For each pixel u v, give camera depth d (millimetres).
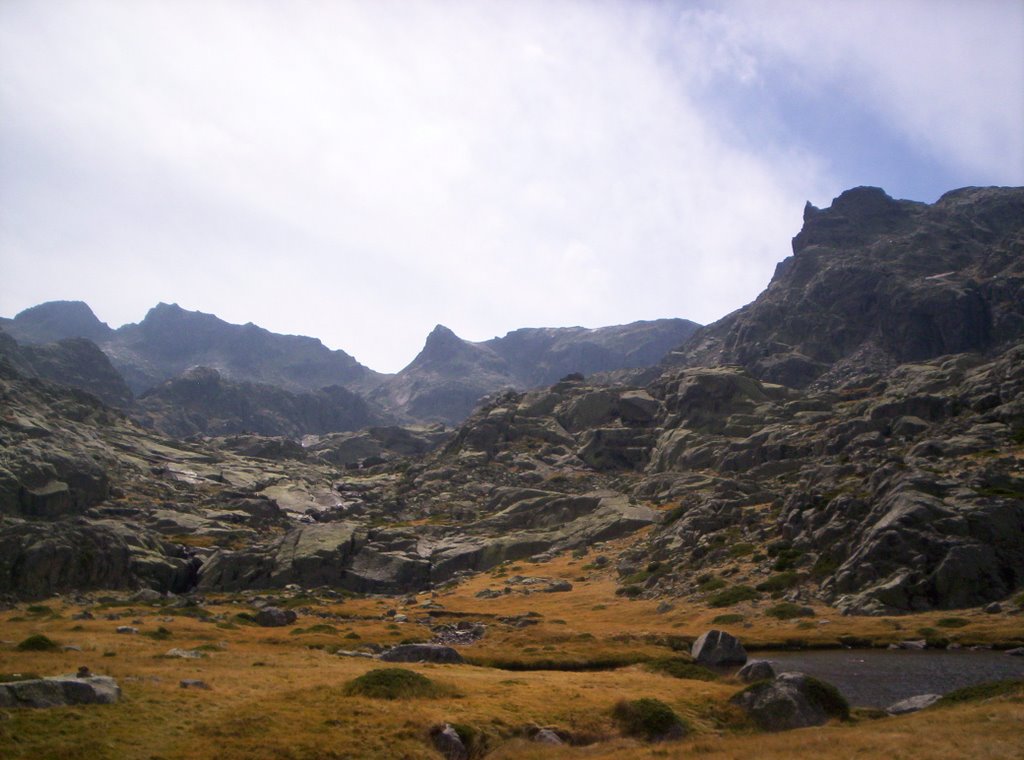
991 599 75188
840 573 85312
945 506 86875
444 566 147500
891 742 31375
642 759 32844
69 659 49000
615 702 41625
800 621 75562
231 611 99062
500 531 168250
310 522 195875
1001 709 35438
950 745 29922
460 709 39344
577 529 157000
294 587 131625
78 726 31781
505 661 65125
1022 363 161000
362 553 146250
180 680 42125
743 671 50125
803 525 102375
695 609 88688
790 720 40250
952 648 63188
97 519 162375
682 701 42750
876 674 54969
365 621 95375
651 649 68812
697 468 198125
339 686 42938
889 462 106188
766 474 167000
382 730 34938
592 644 72125
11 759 27672
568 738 37688
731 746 34000
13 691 33406
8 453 167875
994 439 123875
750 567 99500
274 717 35531
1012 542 80562
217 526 172125
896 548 82875
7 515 149625
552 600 108062
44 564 116312
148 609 96250
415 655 61688
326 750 32188
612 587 112875
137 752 30047
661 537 129125
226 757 30531
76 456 181875
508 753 34844
